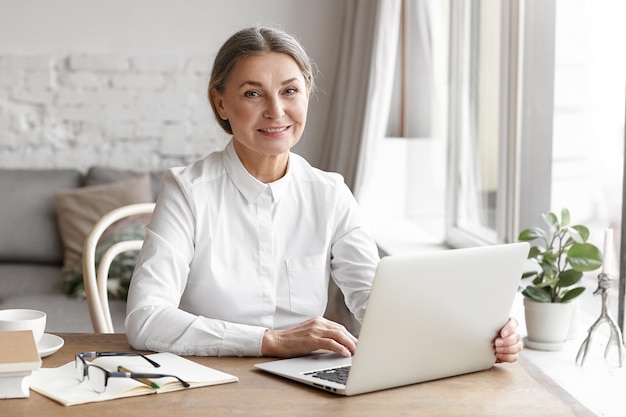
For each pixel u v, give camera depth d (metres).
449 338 1.45
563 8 2.46
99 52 4.50
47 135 4.48
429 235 3.93
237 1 4.51
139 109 4.50
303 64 1.75
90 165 4.51
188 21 4.50
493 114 3.09
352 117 3.91
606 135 2.21
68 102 4.48
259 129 1.72
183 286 1.77
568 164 2.45
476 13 3.32
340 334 1.58
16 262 4.13
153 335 1.61
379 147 4.32
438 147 3.88
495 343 1.53
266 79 1.70
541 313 1.93
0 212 4.09
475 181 3.36
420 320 1.40
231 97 1.72
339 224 1.92
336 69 4.43
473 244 3.30
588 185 2.32
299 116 1.74
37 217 4.11
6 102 4.46
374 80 3.67
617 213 2.16
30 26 4.46
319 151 4.56
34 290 3.67
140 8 4.49
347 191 1.95
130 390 1.34
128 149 4.52
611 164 2.19
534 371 1.54
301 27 4.54
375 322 1.34
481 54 3.26
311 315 1.87
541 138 2.63
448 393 1.40
